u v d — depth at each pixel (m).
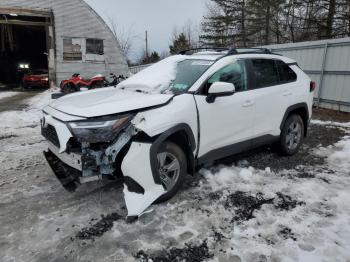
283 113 5.05
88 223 3.33
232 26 34.50
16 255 2.84
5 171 4.89
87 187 4.18
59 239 3.07
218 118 4.07
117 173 3.42
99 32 22.64
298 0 21.58
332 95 9.56
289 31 26.11
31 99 15.30
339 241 2.98
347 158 5.30
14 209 3.66
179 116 3.60
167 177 3.69
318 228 3.19
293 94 5.19
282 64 5.23
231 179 4.35
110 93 4.12
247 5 32.19
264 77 4.84
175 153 3.70
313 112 9.63
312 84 5.67
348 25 18.69
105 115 3.24
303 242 2.97
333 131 7.29
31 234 3.16
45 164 5.21
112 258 2.79
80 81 16.12
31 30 30.23
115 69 23.47
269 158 5.28
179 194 3.91
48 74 22.50
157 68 4.66
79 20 22.03
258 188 4.09
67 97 4.16
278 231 3.15
